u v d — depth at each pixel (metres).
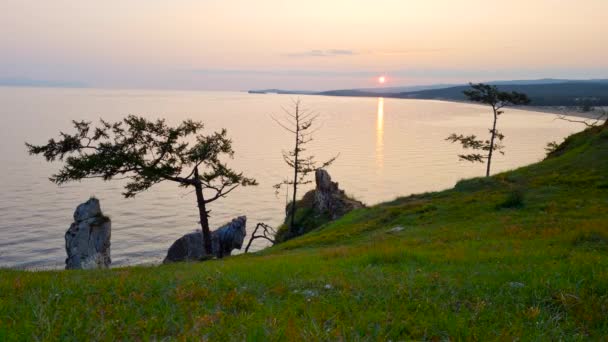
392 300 7.81
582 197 25.48
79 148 37.25
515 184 31.53
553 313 7.36
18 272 15.08
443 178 178.12
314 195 59.78
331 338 5.86
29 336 5.72
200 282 9.51
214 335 5.94
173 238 99.12
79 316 6.84
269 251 31.05
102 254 35.56
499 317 7.06
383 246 18.67
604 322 6.86
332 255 16.97
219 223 113.00
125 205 129.50
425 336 6.17
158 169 37.66
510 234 18.75
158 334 6.20
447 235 20.89
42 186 150.12
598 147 35.12
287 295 8.52
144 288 8.93
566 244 15.20
